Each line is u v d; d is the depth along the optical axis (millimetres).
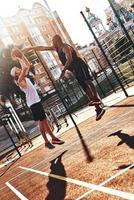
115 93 11750
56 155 6109
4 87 39531
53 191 3795
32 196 4078
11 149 12445
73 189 3422
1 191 5570
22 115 23422
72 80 14992
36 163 6570
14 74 5570
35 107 5441
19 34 58938
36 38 61531
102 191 2885
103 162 3846
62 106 14719
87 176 3627
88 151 4863
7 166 8750
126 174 3006
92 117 8883
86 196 2965
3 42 56062
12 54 5027
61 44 4637
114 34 9539
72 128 8812
